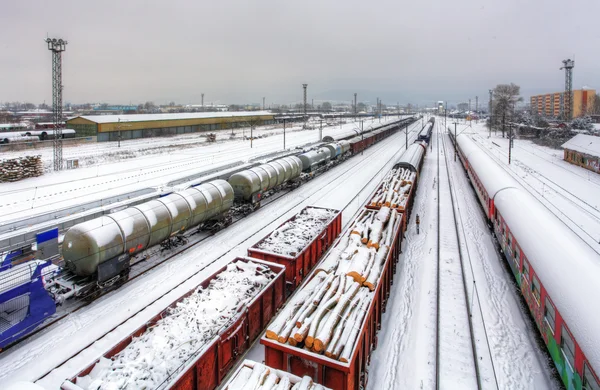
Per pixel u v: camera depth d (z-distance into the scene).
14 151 58.66
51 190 35.69
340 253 14.87
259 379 8.68
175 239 21.38
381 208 20.30
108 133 76.00
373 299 11.81
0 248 17.42
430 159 61.16
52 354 12.87
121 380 8.84
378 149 70.88
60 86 44.59
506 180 24.67
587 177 43.09
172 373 9.20
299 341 9.69
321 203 32.19
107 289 16.64
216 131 102.50
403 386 11.45
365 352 10.98
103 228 15.61
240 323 11.74
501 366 12.28
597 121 101.06
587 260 11.79
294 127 118.06
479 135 101.88
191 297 12.58
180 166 48.66
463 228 26.28
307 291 12.09
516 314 15.31
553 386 11.36
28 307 13.23
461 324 14.59
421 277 18.50
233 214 26.42
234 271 14.68
